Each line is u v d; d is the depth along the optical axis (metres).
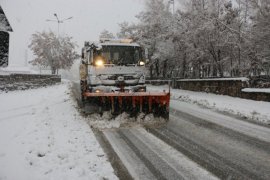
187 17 27.59
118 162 6.16
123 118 10.04
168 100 10.14
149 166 5.93
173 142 7.70
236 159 6.37
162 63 38.06
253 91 15.47
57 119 10.55
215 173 5.58
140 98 10.02
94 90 11.76
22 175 5.48
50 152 6.70
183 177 5.39
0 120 10.60
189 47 27.59
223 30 24.45
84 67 13.78
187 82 24.59
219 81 19.16
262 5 21.56
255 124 10.05
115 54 12.03
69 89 26.48
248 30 24.28
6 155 6.64
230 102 15.22
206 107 14.37
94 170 5.60
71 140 7.61
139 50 12.29
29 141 7.62
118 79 11.84
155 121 10.09
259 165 6.00
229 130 9.16
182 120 10.84
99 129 9.10
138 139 7.97
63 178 5.24
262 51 22.12
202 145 7.44
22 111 12.59
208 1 25.52
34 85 28.50
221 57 27.33
